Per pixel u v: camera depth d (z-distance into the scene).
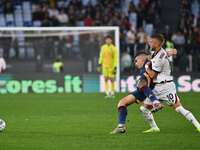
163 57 26.59
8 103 52.81
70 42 70.56
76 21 95.75
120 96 61.31
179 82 68.69
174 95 27.27
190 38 85.00
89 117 39.16
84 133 29.12
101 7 99.50
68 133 29.16
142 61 27.91
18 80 69.31
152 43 26.72
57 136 27.53
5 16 97.31
